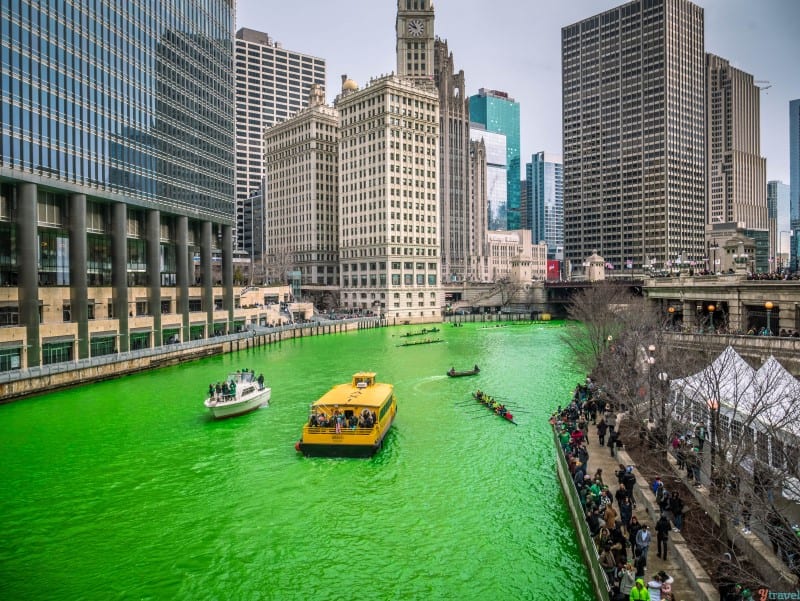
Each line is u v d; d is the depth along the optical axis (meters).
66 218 78.75
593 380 57.44
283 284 189.88
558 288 195.62
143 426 55.81
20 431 54.06
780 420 26.22
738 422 30.77
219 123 119.75
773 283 56.06
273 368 90.50
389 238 181.12
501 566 29.53
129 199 87.75
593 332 74.00
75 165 77.00
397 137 183.38
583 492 31.14
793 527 22.50
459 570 29.30
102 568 30.05
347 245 198.38
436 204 193.75
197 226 118.38
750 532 24.78
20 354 68.94
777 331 56.19
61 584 28.58
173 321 99.56
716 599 21.45
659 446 33.97
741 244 80.88
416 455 46.47
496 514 35.44
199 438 51.97
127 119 88.44
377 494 38.94
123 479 42.22
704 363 44.50
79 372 73.19
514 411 60.78
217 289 121.31
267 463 45.31
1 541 32.94
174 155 101.44
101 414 60.16
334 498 38.41
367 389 53.69
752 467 26.17
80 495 39.31
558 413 50.38
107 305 85.44
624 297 115.38
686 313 69.62
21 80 68.75
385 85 179.75
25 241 69.69
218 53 120.19
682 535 26.64
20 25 68.75
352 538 32.91
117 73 86.44
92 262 88.12
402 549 31.56
